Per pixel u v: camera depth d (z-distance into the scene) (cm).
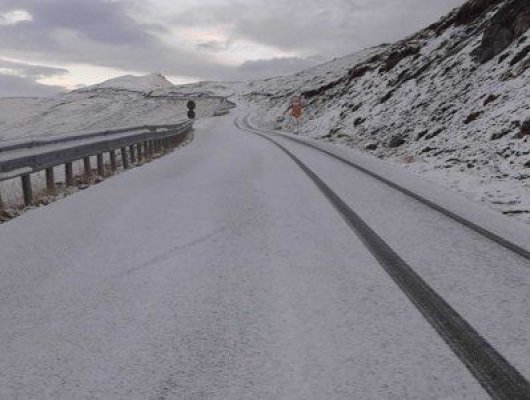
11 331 374
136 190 1000
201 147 2269
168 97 17862
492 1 2684
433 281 468
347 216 741
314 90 5988
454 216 749
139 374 308
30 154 890
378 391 285
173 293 442
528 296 432
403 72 3130
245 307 408
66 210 818
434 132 1881
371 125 2741
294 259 536
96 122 17388
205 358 326
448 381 295
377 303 415
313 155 1741
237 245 591
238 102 12988
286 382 295
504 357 324
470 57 2258
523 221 799
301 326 371
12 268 523
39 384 300
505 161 1235
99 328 375
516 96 1560
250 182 1074
